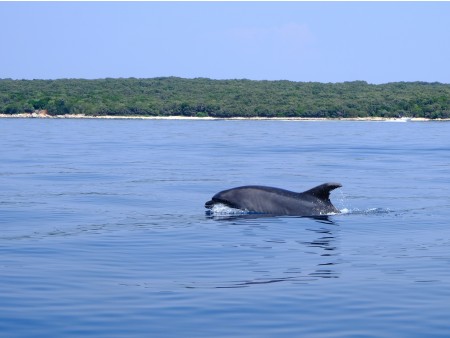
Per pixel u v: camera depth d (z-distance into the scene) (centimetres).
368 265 2394
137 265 2395
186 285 2131
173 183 5053
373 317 1838
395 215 3575
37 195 4334
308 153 8200
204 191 4584
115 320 1806
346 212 3650
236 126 17100
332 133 13800
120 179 5303
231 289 2088
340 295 2027
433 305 1933
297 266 2380
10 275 2242
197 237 2920
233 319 1820
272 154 8006
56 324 1775
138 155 7731
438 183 5153
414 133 14025
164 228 3148
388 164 6781
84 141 10344
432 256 2544
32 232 3033
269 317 1838
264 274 2270
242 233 3020
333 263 2428
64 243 2777
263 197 3625
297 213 3553
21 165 6372
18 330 1733
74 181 5153
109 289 2083
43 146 9056
